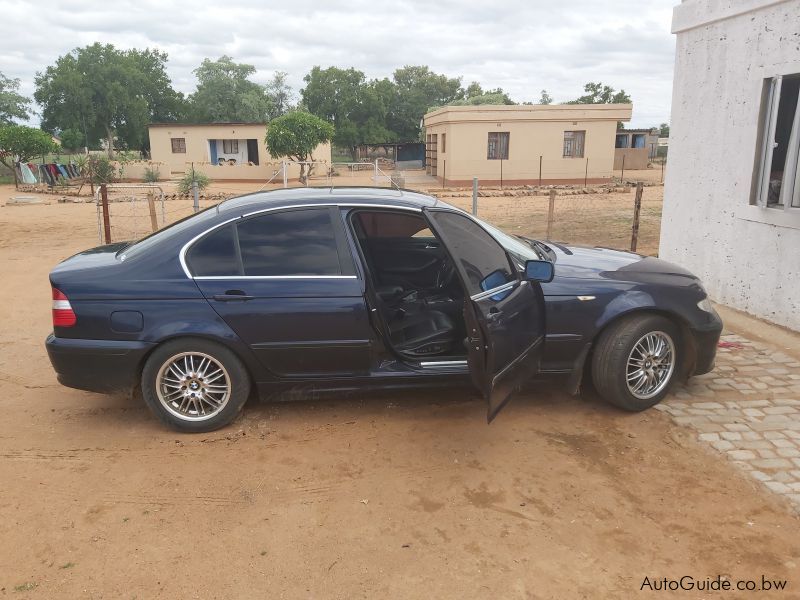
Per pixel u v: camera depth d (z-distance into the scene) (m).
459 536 3.15
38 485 3.67
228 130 39.38
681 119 7.69
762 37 6.29
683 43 7.54
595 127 30.34
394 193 4.63
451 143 30.16
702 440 4.08
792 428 4.22
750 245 6.70
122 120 71.19
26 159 36.12
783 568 2.89
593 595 2.74
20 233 15.07
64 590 2.79
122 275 4.09
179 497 3.53
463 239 4.10
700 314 4.45
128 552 3.05
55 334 4.13
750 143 6.56
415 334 4.62
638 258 4.89
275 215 4.21
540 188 27.81
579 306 4.28
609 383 4.38
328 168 41.00
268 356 4.15
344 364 4.22
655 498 3.46
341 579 2.85
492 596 2.73
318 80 71.69
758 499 3.43
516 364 3.95
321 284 4.12
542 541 3.11
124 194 26.19
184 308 4.05
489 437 4.19
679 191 7.82
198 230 4.18
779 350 5.69
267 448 4.08
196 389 4.21
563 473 3.72
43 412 4.71
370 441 4.15
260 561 2.98
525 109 29.86
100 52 68.75
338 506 3.43
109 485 3.66
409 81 88.56
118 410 4.72
